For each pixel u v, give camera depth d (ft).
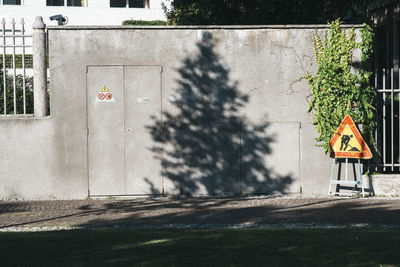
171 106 39.50
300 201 37.04
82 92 39.29
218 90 39.63
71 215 32.37
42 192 39.29
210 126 39.65
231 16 64.49
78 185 39.40
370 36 39.63
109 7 119.03
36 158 39.22
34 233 24.93
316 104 39.81
